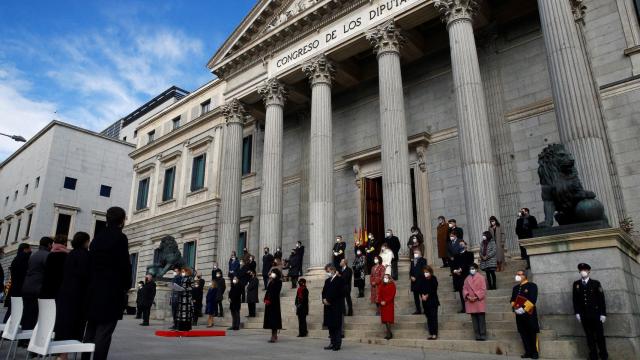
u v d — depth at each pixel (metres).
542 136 18.45
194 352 9.41
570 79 14.16
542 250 10.04
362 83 25.72
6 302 11.41
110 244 6.03
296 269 18.78
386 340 11.48
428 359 8.95
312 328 14.01
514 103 19.56
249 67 26.28
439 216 18.72
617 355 8.73
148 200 37.56
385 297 11.62
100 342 5.77
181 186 34.41
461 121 16.61
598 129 13.77
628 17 17.25
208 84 34.91
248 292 16.58
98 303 5.84
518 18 20.14
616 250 9.20
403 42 20.55
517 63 19.86
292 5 25.45
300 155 27.78
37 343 5.86
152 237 35.41
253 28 26.77
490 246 12.75
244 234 28.88
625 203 15.88
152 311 22.16
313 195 20.38
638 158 15.96
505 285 12.95
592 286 8.72
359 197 23.69
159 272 22.45
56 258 7.49
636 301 9.59
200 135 34.28
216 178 31.31
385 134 18.66
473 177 15.77
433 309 11.02
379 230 22.62
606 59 17.42
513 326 10.66
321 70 22.14
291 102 28.42
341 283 10.68
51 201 49.94
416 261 12.74
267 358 8.73
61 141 52.03
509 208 18.52
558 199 10.20
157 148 38.53
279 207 22.61
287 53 24.06
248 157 30.66
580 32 17.75
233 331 15.06
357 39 20.95
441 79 22.34
